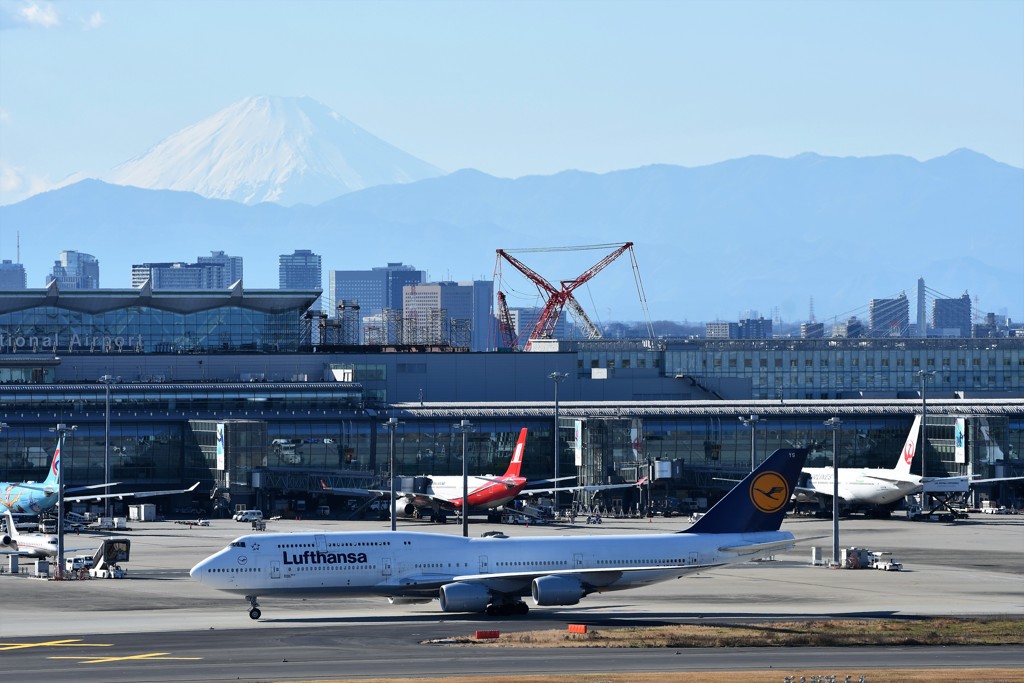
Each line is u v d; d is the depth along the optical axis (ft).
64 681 508.94
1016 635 631.97
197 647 595.06
